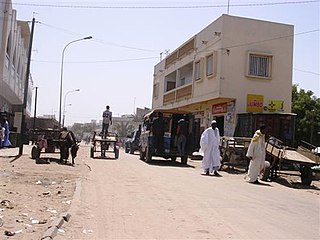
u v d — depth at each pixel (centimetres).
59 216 859
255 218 961
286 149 1938
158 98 4919
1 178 1439
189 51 3622
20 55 4331
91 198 1137
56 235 740
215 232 812
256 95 2864
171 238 757
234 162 2217
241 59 2864
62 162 2162
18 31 4006
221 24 2870
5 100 4666
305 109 4547
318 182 1972
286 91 2912
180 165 2519
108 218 906
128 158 2995
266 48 2902
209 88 3058
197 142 3309
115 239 740
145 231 805
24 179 1451
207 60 3134
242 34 2873
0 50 3086
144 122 2884
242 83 2855
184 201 1142
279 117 2600
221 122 3175
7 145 3119
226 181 1722
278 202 1223
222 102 3083
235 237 777
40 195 1134
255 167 1734
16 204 977
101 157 2883
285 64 2922
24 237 697
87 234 767
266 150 1897
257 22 2895
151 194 1245
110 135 3008
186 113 2589
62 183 1401
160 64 4866
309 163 1758
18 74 4281
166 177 1727
